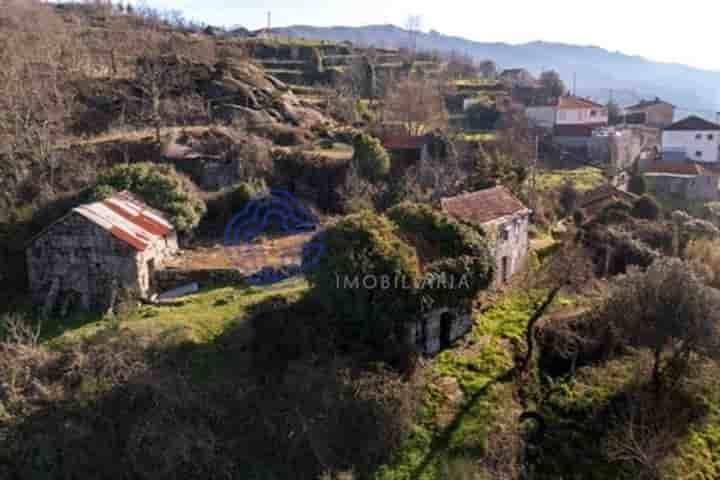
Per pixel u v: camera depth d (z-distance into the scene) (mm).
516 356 25328
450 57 126250
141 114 47094
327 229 25516
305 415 20844
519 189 43250
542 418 22656
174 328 22828
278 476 19688
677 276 23859
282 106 54688
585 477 20750
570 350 25984
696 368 24812
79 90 48000
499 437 21203
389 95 66562
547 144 67562
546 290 30906
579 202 46500
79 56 52062
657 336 23469
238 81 55656
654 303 23703
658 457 21016
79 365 20938
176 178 34875
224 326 23562
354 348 22969
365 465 20156
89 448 19125
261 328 23109
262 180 39938
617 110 87625
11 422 19188
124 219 28469
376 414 20891
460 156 50781
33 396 20016
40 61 47156
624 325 25094
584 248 36031
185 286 27984
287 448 20234
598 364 25828
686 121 69875
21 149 36781
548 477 20703
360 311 22531
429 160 47062
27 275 28422
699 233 39750
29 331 22625
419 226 26297
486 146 55500
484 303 29172
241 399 21000
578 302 29703
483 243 26562
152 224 29844
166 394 20156
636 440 21688
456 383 23312
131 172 33812
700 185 57031
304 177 42562
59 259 26734
